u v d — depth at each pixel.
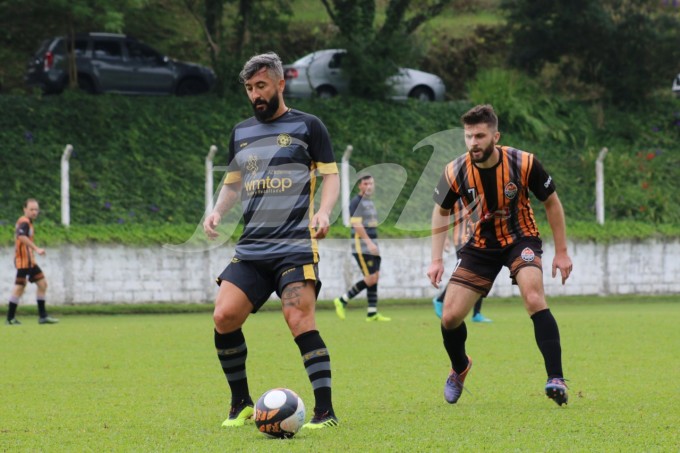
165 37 127.94
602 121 115.00
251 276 22.53
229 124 99.94
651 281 83.50
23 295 70.19
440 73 136.00
